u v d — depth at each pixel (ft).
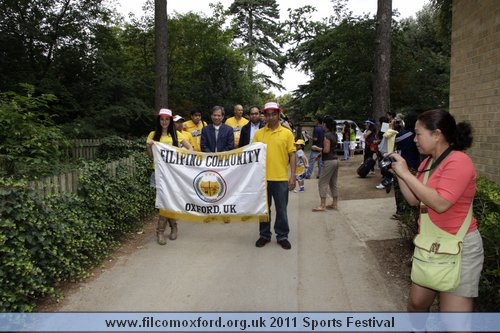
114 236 20.18
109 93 52.90
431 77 82.33
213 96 73.51
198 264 17.11
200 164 19.31
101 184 18.85
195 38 70.74
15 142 19.76
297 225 23.24
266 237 19.62
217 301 13.73
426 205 8.68
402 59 77.56
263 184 18.84
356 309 13.19
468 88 24.40
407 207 18.84
